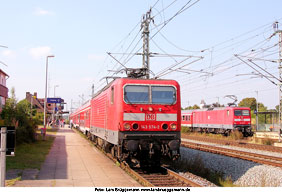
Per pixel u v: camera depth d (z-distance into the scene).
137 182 9.38
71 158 14.68
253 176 11.68
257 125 47.28
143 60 20.36
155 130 11.43
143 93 11.55
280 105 25.25
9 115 21.31
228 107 33.28
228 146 23.39
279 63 24.58
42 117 54.50
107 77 15.92
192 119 43.44
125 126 11.17
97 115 17.34
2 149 6.34
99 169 11.65
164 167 11.85
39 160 13.63
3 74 32.72
